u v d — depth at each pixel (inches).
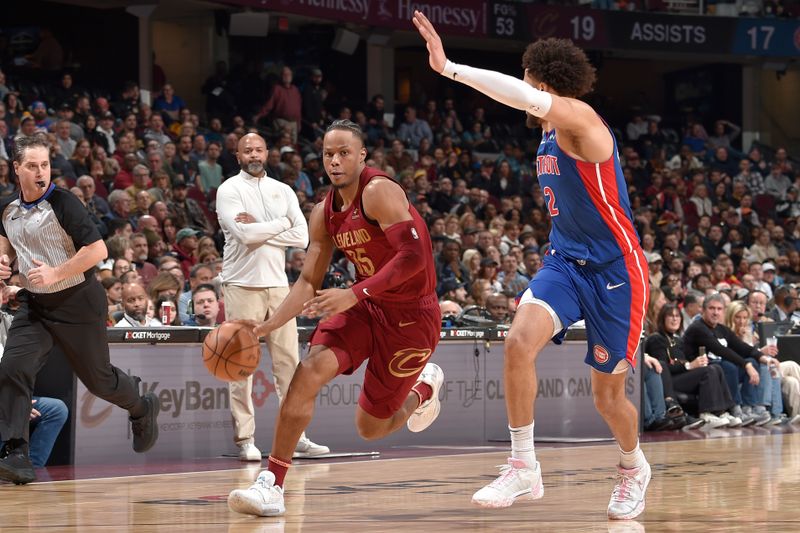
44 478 404.8
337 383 531.8
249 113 1210.6
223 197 490.0
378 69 1421.0
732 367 735.1
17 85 1058.1
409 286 299.7
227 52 1311.5
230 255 491.5
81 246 374.3
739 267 1163.3
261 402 513.3
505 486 286.7
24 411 372.5
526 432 289.4
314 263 304.8
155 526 273.6
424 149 1242.6
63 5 1227.2
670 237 1147.9
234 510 293.0
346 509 309.7
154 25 1305.4
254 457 479.8
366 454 497.0
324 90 1253.1
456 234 959.6
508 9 1338.6
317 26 1316.4
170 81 1306.6
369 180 293.0
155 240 767.7
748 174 1430.9
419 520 285.6
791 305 913.5
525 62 291.3
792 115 1652.3
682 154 1428.4
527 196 1245.1
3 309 479.2
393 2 1259.2
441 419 570.6
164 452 483.8
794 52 1507.1
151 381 479.8
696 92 1656.0
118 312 547.2
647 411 672.4
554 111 267.0
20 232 374.9
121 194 819.4
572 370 625.0
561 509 311.6
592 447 552.1
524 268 914.1
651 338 714.8
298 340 518.9
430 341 309.4
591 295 288.7
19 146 372.2
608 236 286.5
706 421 708.0
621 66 1683.1
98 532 262.8
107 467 449.1
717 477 398.9
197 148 1003.9
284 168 1000.2
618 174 285.4
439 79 1567.4
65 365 457.4
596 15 1400.1
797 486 368.2
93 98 1110.4
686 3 1513.3
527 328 284.2
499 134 1434.5
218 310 575.5
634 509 289.9
